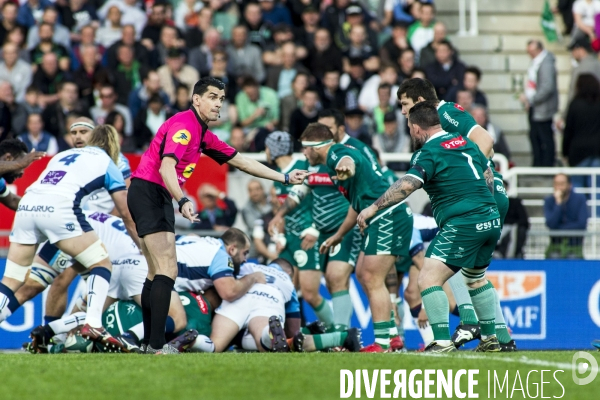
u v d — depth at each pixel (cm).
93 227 2875
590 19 5650
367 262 2728
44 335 2720
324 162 2864
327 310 3422
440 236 2306
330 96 4975
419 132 2344
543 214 4497
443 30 5309
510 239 3959
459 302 2641
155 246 2248
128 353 2386
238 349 3147
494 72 6003
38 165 3766
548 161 5100
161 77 4847
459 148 2311
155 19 5200
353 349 2888
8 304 2605
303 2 5541
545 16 6100
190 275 2891
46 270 2881
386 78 4981
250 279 2955
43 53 4969
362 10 5606
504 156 4681
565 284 3859
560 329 3850
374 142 4616
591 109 4712
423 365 1939
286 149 3422
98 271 2586
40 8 5381
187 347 2617
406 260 3447
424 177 2270
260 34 5397
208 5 5497
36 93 4578
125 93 4891
